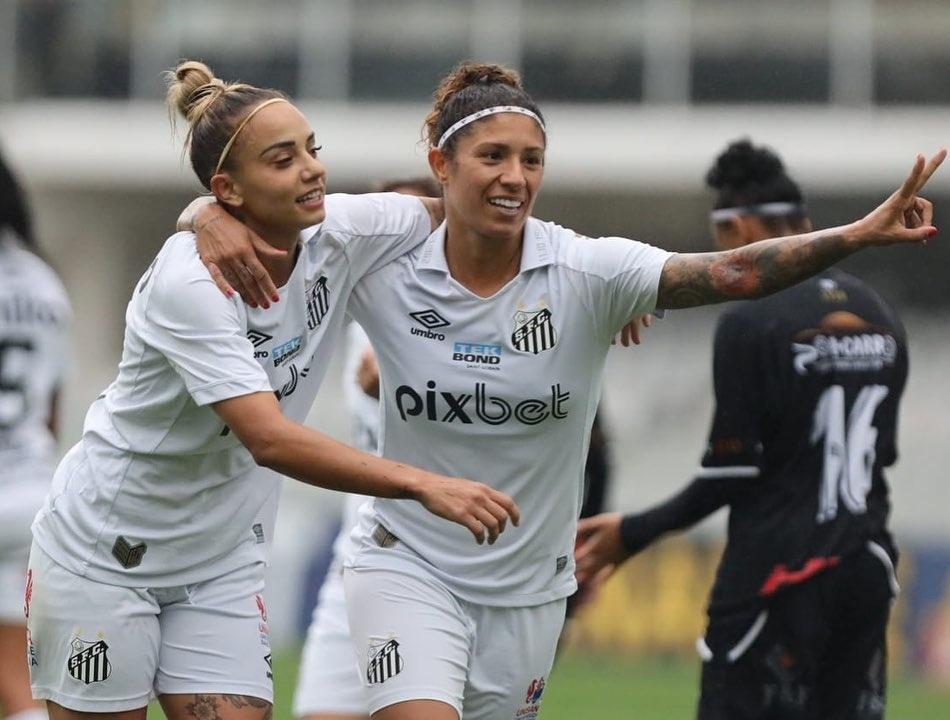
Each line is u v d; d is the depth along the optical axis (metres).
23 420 22.84
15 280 22.84
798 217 20.34
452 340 16.75
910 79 78.12
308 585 52.97
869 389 19.67
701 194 79.25
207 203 16.02
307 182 15.57
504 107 16.16
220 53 81.44
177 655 16.59
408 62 80.38
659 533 20.25
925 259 78.69
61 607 16.55
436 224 17.39
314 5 80.69
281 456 14.93
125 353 16.16
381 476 14.79
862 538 19.41
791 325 19.41
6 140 81.12
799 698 19.38
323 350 16.84
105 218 84.12
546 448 17.03
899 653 49.47
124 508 16.31
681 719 34.97
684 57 78.75
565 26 79.62
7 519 22.41
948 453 63.06
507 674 17.61
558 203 82.31
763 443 19.59
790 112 78.38
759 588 19.41
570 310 16.64
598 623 51.44
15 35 82.31
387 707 16.97
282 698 37.50
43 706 22.33
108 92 82.25
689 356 75.12
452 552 17.33
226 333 15.28
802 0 78.25
